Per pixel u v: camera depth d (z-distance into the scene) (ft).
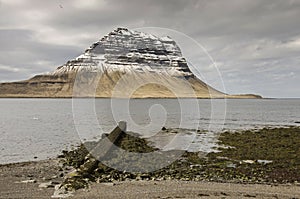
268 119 224.12
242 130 151.43
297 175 66.64
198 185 59.47
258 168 72.74
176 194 54.29
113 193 54.65
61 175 68.39
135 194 54.13
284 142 109.91
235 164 77.05
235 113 286.66
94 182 61.16
